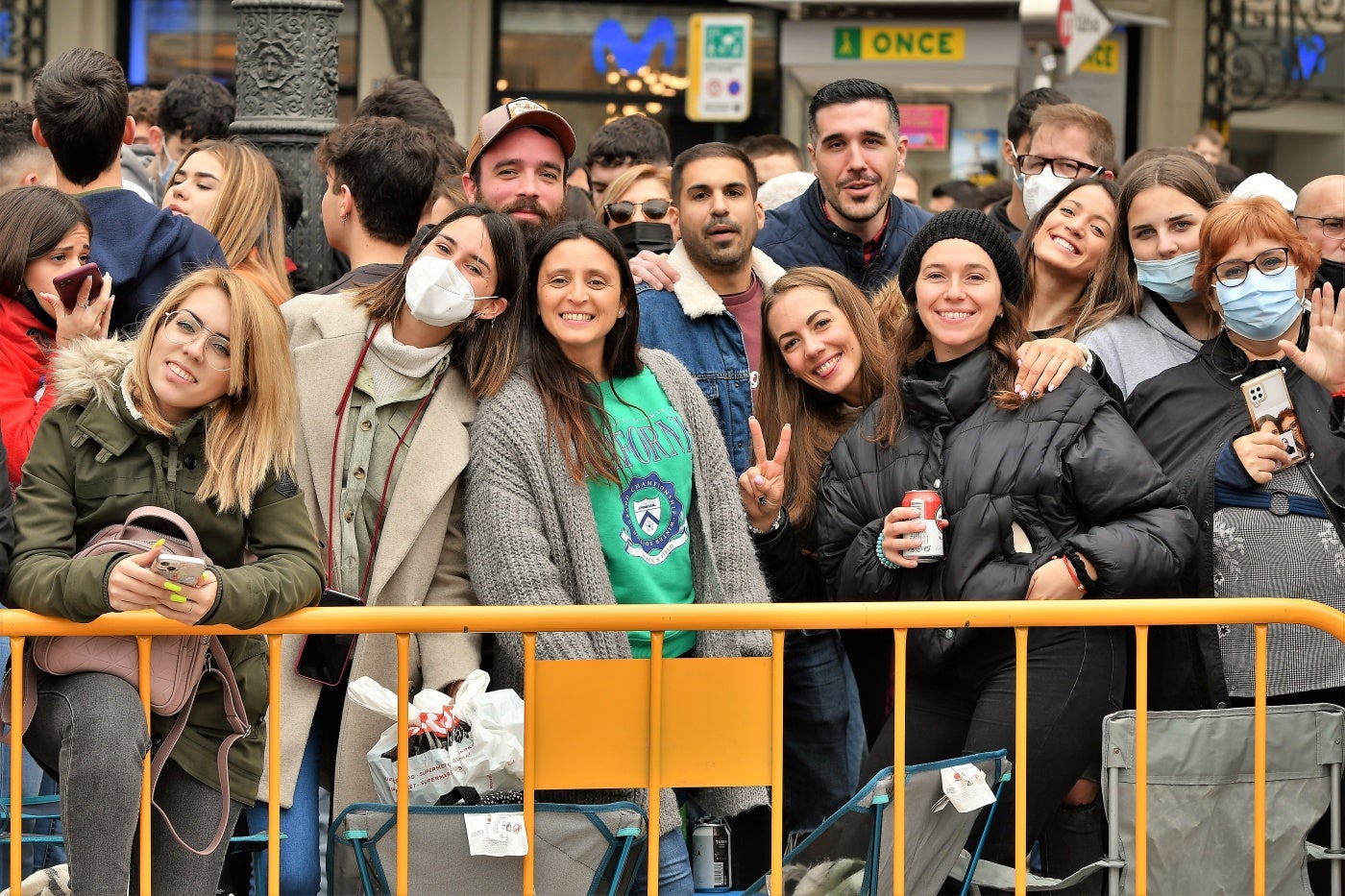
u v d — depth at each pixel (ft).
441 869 13.92
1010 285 16.02
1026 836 15.02
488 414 15.42
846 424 17.80
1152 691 16.39
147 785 13.21
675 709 13.87
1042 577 14.90
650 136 26.73
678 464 15.89
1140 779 14.15
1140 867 14.26
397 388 15.75
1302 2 49.39
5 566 12.93
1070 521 15.26
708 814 16.12
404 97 23.29
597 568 15.12
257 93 21.80
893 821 13.92
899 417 16.05
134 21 48.29
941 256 15.84
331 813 15.37
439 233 15.56
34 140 19.97
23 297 16.40
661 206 21.01
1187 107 49.01
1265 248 15.97
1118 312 17.94
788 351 17.57
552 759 13.83
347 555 15.51
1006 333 16.06
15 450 15.83
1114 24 45.03
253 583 12.93
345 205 17.58
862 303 17.67
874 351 17.53
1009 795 15.16
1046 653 15.05
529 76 48.44
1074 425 15.34
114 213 17.66
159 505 13.26
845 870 14.35
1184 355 17.58
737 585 15.72
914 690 15.90
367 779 15.29
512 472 15.16
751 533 16.85
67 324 15.46
